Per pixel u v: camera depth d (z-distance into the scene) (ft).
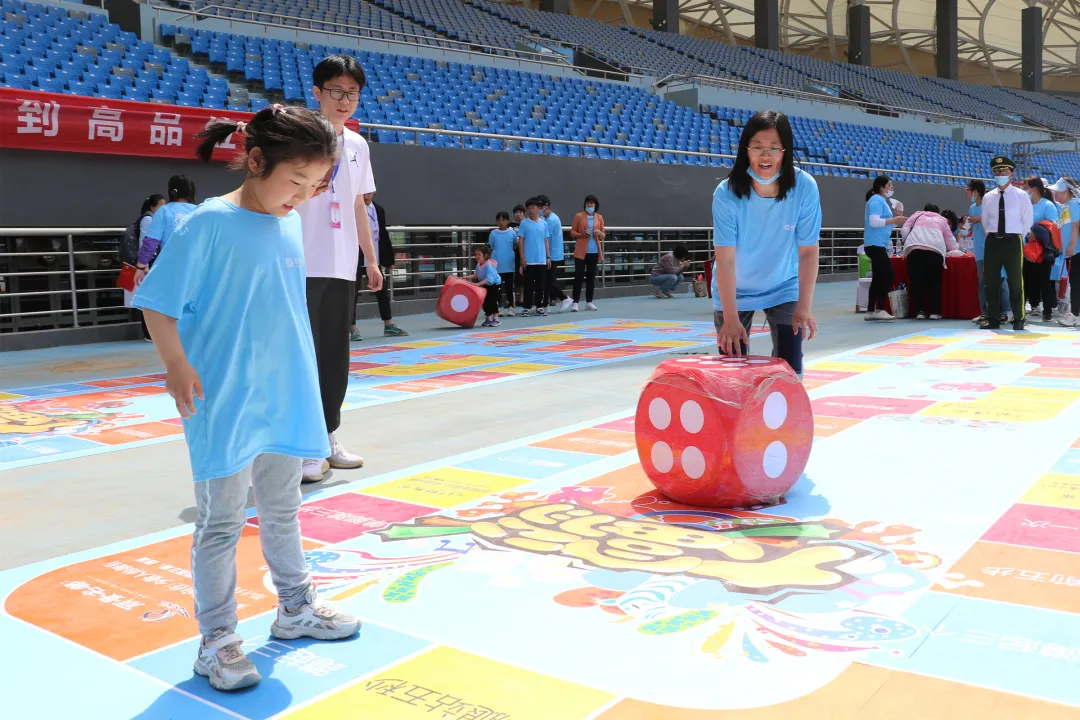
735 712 6.44
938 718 6.29
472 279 37.65
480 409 18.83
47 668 7.42
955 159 94.32
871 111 96.37
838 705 6.50
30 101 30.14
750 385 11.13
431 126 51.52
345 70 12.83
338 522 11.21
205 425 6.98
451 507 11.80
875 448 14.55
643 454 11.99
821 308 43.34
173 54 50.39
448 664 7.32
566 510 11.56
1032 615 8.00
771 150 12.10
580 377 22.98
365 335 33.91
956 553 9.63
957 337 29.96
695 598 8.55
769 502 11.63
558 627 7.98
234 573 7.32
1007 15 147.13
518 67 71.15
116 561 9.96
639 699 6.66
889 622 7.91
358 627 7.93
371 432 16.69
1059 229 33.60
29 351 30.19
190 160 34.88
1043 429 15.67
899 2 141.38
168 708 6.73
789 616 8.09
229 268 6.98
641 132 65.67
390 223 42.70
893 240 63.16
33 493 12.87
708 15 136.46
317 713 6.60
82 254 32.99
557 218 42.93
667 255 52.75
